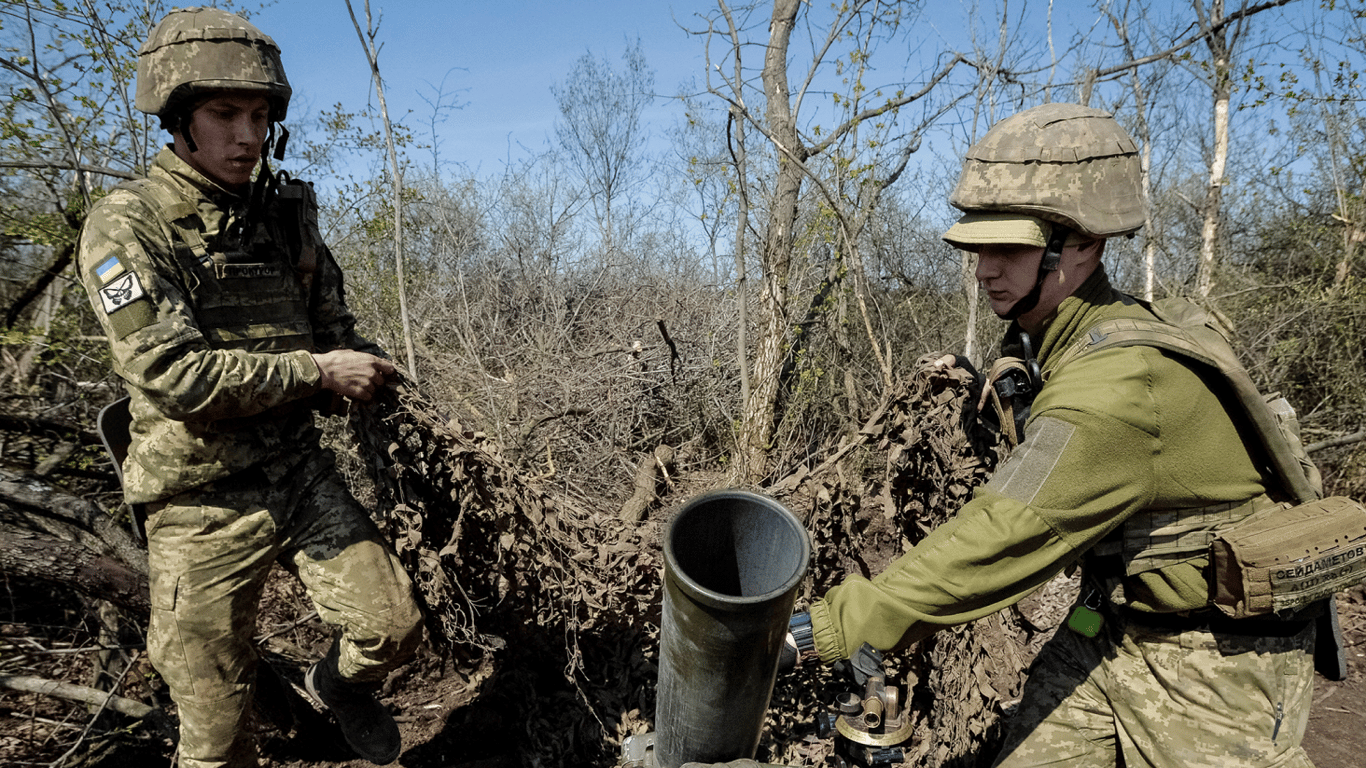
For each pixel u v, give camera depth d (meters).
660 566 2.25
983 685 2.17
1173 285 6.89
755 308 5.82
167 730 2.58
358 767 2.60
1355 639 3.50
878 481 2.43
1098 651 1.63
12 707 2.72
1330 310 5.20
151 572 2.04
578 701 2.44
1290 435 1.59
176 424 1.95
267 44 1.98
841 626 1.36
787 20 5.27
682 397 5.43
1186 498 1.39
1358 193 6.63
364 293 5.39
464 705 2.82
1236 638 1.46
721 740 1.30
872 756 1.78
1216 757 1.47
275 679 2.52
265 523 2.03
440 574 2.21
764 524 1.31
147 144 3.68
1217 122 7.39
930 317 6.46
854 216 4.79
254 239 2.05
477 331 6.33
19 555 2.37
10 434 3.24
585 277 7.99
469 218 7.91
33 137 3.34
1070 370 1.38
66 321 3.51
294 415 2.13
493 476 2.17
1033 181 1.39
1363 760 2.75
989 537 1.30
